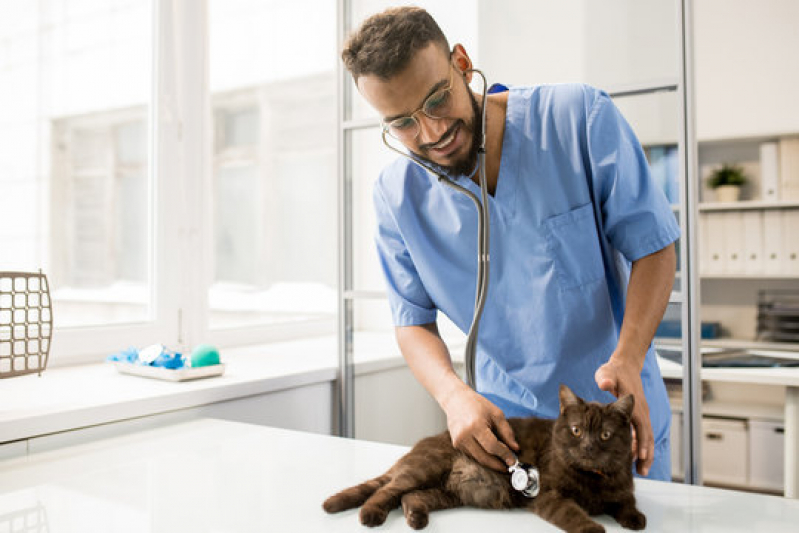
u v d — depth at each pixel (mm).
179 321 1627
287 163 2434
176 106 1607
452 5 1480
